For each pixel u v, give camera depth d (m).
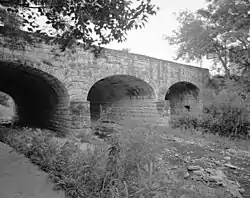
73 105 7.47
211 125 10.47
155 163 2.35
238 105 9.57
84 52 7.95
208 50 10.84
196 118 11.45
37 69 6.72
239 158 6.39
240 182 4.40
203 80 13.08
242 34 8.65
